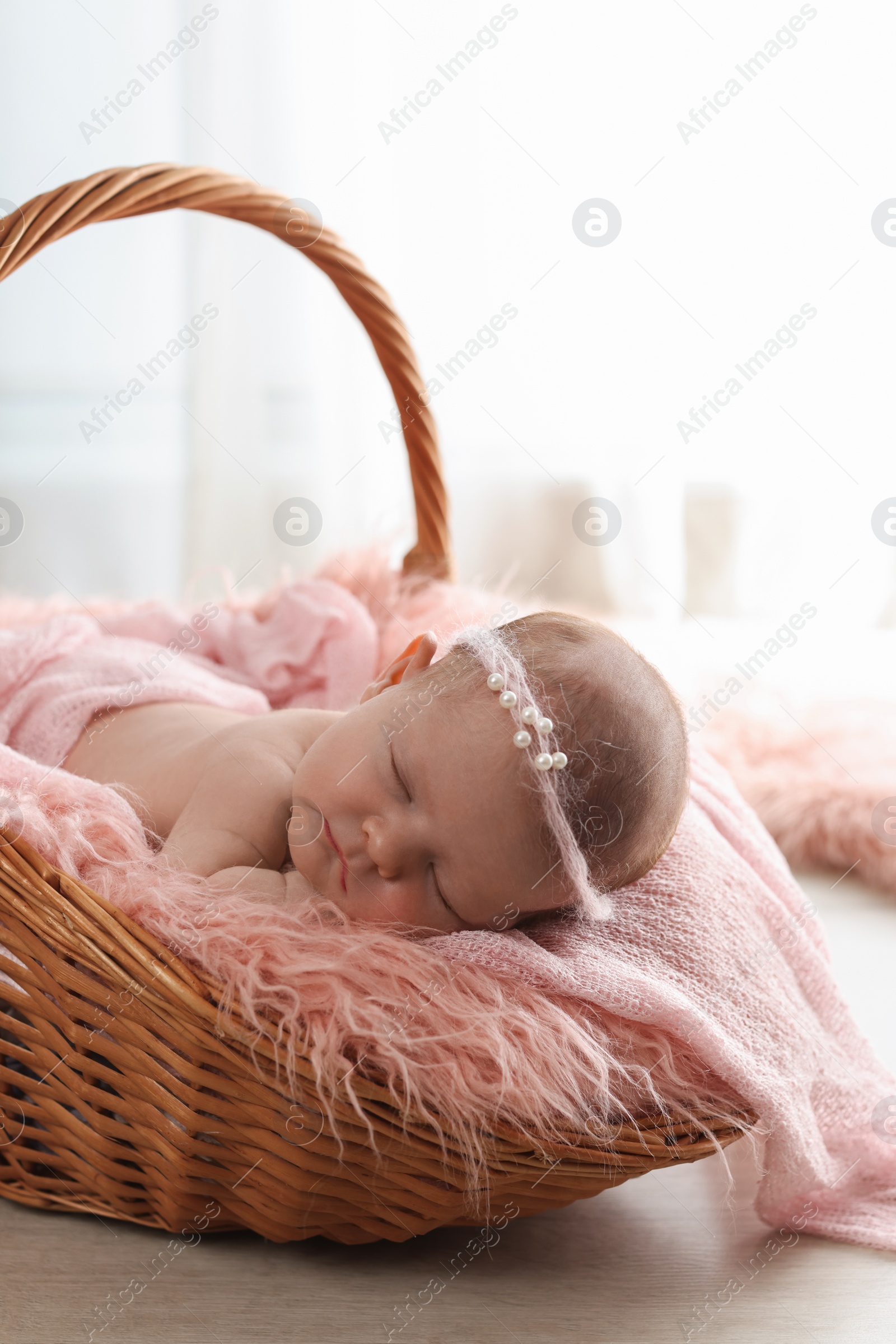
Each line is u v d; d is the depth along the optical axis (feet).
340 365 10.62
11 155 9.66
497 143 10.38
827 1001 3.46
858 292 9.82
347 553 5.15
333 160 10.37
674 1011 2.70
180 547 10.59
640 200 10.13
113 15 9.70
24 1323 2.45
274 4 10.03
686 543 11.01
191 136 10.05
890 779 6.29
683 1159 2.67
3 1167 2.87
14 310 10.00
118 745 3.72
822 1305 2.75
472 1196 2.51
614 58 10.03
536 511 11.14
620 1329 2.58
